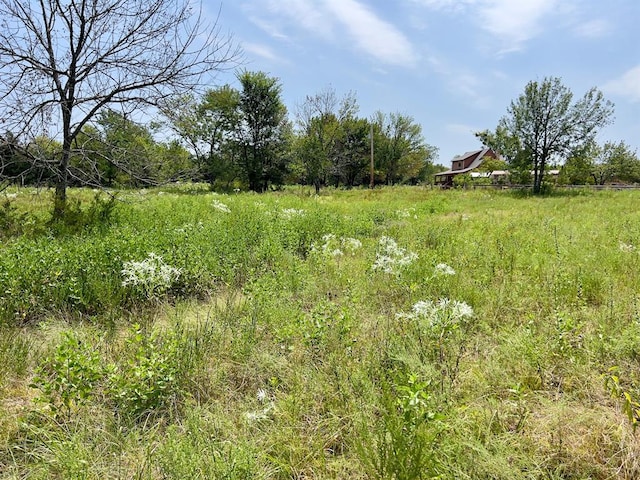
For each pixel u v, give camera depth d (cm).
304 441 225
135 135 884
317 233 773
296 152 3356
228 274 481
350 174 5519
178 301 415
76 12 754
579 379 273
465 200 2114
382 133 5725
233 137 3728
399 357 280
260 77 3641
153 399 251
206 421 236
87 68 785
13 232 680
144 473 196
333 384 269
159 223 749
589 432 222
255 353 307
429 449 186
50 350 299
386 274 498
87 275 421
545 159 2645
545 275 491
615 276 482
